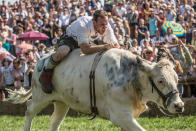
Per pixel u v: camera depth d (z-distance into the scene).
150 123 13.23
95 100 8.59
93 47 8.84
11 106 17.48
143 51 14.31
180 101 7.71
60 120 10.40
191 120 13.27
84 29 8.91
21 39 22.81
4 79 18.88
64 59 9.30
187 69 16.28
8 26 27.14
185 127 12.40
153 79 7.96
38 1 29.16
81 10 24.00
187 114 14.94
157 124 12.95
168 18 22.69
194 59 16.92
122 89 8.12
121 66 8.29
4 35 23.48
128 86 8.13
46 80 9.42
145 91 8.14
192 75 16.50
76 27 9.02
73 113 16.03
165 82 7.80
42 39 23.00
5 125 13.98
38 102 9.98
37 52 20.62
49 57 9.76
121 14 24.27
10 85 18.88
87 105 8.77
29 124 10.20
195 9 25.77
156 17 21.86
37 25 25.14
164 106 7.89
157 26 21.84
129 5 23.56
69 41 9.27
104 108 8.47
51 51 10.54
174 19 22.77
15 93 11.02
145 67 7.98
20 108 17.39
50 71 9.39
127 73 8.20
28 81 18.27
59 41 9.49
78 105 8.99
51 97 9.66
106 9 25.39
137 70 8.17
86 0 26.08
